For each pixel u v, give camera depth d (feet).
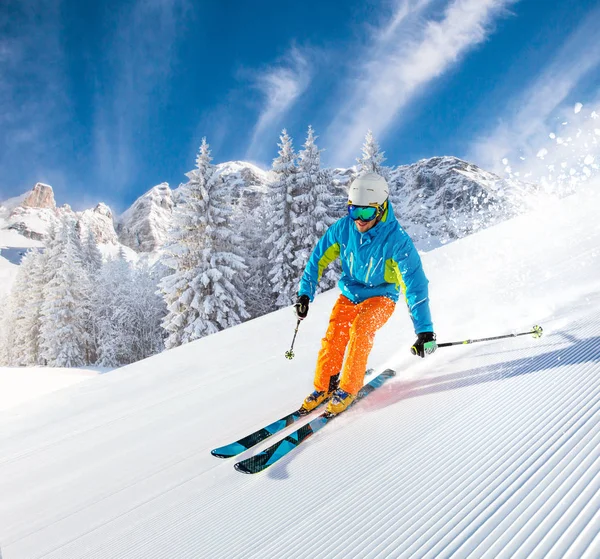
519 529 3.46
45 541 6.26
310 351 14.73
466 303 14.96
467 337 10.62
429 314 7.87
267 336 19.10
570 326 8.62
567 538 3.16
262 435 7.92
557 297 11.98
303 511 5.08
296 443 7.11
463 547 3.48
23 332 116.06
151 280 107.65
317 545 4.30
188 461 7.91
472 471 4.68
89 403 14.60
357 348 7.89
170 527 5.69
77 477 8.43
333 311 8.99
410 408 7.13
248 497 5.89
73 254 108.27
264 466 6.61
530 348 8.02
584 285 12.45
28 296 124.88
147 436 9.89
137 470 8.06
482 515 3.83
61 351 96.17
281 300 82.58
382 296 8.60
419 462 5.30
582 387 5.72
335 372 8.57
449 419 6.20
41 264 116.88
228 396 11.49
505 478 4.31
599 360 6.40
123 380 17.03
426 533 3.86
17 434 12.62
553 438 4.73
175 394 13.14
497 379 7.04
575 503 3.52
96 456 9.38
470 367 8.13
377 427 6.83
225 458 7.58
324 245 9.16
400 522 4.20
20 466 9.82
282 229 84.99
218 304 73.26
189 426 9.87
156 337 105.91
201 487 6.69
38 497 7.89
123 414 12.34
